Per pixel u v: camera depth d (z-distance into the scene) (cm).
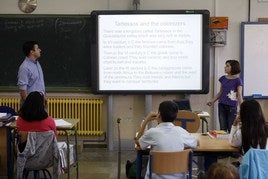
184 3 614
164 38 601
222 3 612
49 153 365
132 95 629
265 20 605
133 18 598
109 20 598
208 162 358
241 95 550
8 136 423
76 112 619
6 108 484
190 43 601
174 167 312
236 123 349
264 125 316
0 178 453
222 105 564
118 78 607
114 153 602
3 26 607
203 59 601
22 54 611
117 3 615
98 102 618
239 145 339
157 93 608
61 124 411
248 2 611
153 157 309
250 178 255
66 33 611
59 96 623
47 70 616
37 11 611
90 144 631
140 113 630
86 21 609
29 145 358
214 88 621
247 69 609
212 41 605
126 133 630
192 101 627
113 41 602
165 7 615
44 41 611
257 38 605
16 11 610
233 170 167
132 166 477
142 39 602
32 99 365
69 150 397
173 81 607
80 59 615
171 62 604
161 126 324
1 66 612
